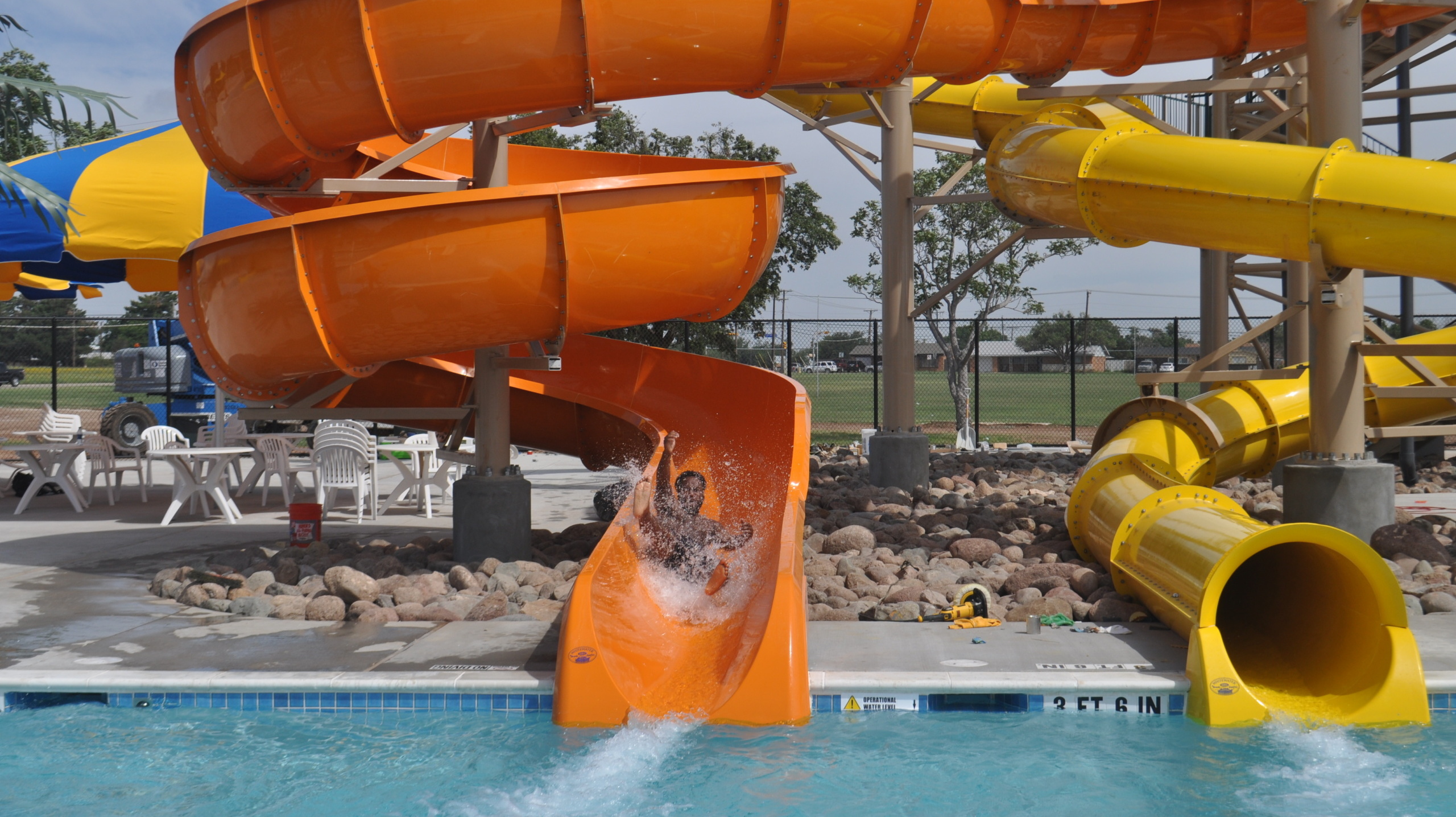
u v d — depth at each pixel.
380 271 6.68
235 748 4.68
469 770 4.40
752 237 7.52
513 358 8.37
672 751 4.61
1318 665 5.52
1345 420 8.29
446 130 7.72
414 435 12.29
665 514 7.55
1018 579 7.32
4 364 38.84
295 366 7.05
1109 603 6.49
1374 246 7.01
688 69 7.07
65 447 12.13
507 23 6.62
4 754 4.62
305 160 7.66
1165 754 4.53
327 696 5.22
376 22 6.65
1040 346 28.95
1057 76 9.38
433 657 5.67
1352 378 8.27
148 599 7.38
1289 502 8.42
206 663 5.58
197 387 19.58
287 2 6.79
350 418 8.23
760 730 4.88
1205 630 5.10
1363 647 5.26
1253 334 9.02
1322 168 7.21
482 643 6.00
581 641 5.07
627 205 6.95
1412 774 4.29
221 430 12.76
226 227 10.68
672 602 6.51
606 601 5.82
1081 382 53.47
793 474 7.10
